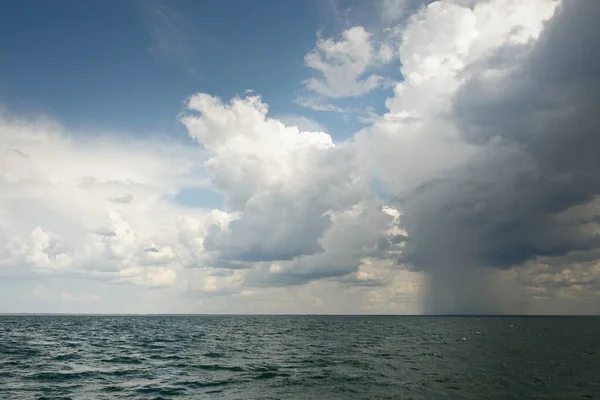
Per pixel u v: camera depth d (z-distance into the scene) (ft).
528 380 95.30
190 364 123.75
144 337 249.34
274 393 82.23
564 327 441.68
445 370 111.14
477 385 89.45
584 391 83.05
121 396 79.61
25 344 191.52
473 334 296.92
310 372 107.86
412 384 90.79
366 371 109.40
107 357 141.28
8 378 98.12
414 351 163.94
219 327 405.80
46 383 92.53
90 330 329.52
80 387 88.22
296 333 305.53
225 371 110.01
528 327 440.45
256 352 159.63
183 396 79.66
